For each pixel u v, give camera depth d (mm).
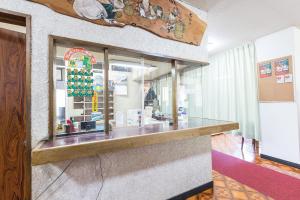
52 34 1307
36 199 1248
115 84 1786
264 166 2900
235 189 2189
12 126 1365
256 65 3590
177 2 2006
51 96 1304
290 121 2910
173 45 1992
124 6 1616
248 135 3982
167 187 1875
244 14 2424
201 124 1953
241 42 3715
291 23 2738
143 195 1711
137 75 1936
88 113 1555
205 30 2314
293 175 2549
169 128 1720
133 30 1692
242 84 4047
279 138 3064
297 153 2822
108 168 1519
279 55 3051
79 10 1405
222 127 1933
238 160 3174
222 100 4578
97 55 1594
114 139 1262
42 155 1023
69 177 1358
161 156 1829
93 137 1356
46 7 1294
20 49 1415
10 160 1355
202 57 2271
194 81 2424
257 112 3771
